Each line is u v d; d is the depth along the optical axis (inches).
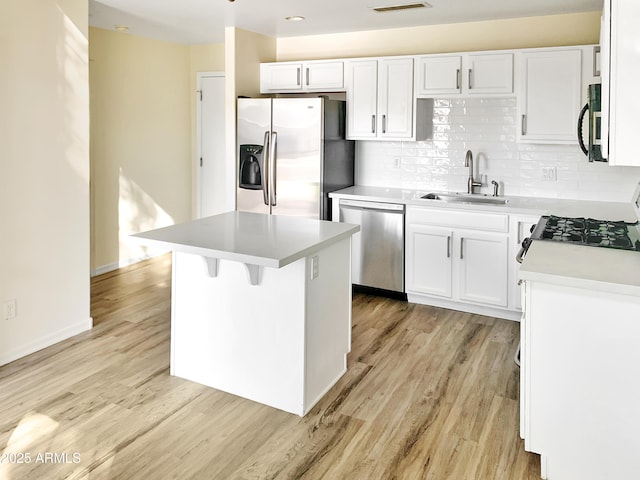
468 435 100.5
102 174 207.5
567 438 86.6
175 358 122.7
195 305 118.3
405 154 195.6
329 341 117.0
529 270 85.9
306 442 97.7
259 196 193.5
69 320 144.3
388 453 94.7
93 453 93.1
